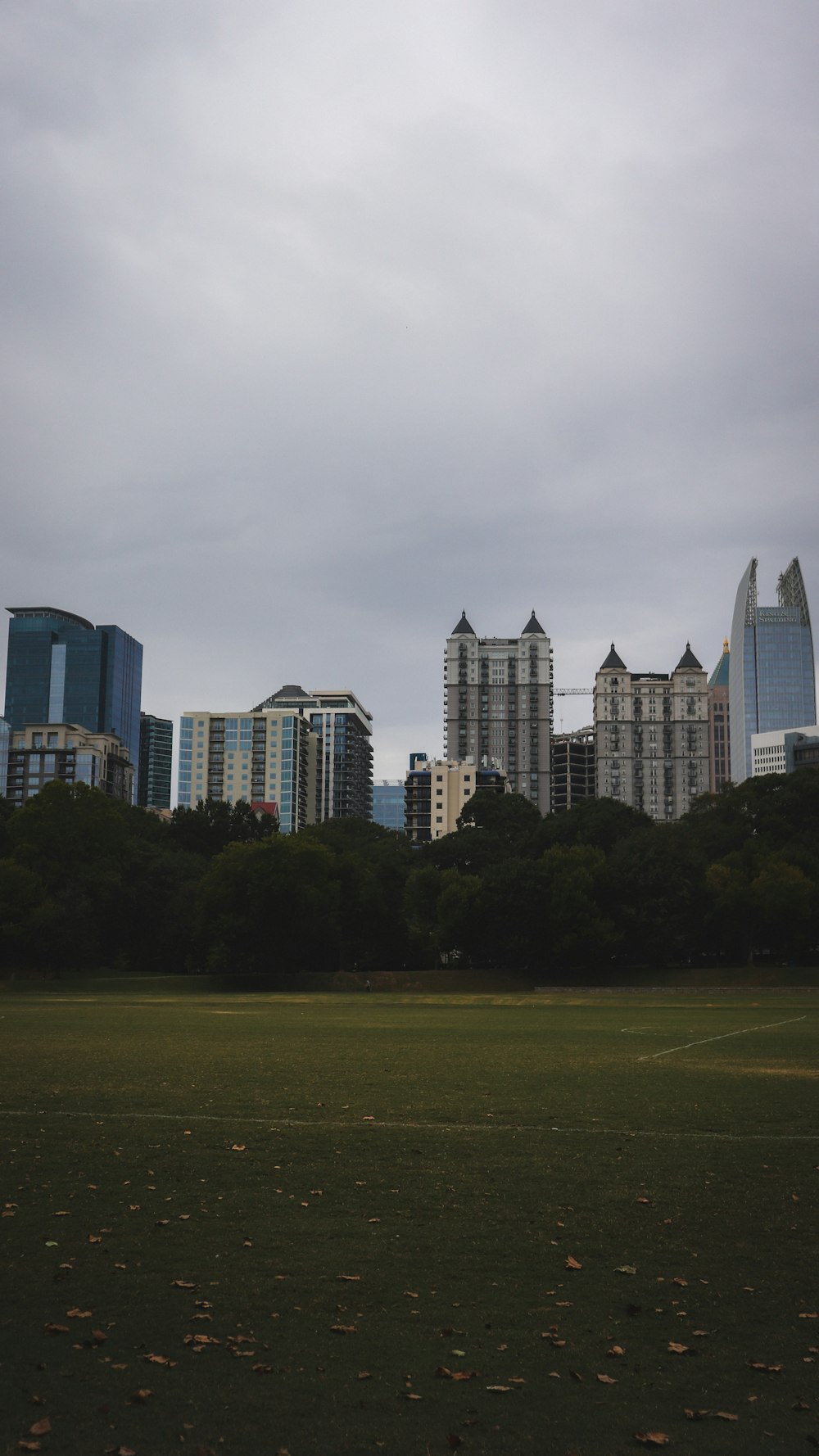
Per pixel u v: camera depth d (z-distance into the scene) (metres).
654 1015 65.19
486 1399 9.56
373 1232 14.18
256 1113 23.41
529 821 190.75
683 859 114.50
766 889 104.81
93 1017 59.72
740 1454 8.69
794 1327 11.08
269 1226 14.45
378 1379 9.91
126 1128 21.48
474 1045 42.00
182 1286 12.12
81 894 116.12
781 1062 35.16
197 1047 40.06
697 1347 10.60
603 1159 18.69
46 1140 20.16
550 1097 26.27
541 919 108.69
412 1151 19.31
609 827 144.00
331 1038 45.38
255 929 111.00
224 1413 9.28
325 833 155.00
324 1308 11.54
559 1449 8.75
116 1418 9.17
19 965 113.75
